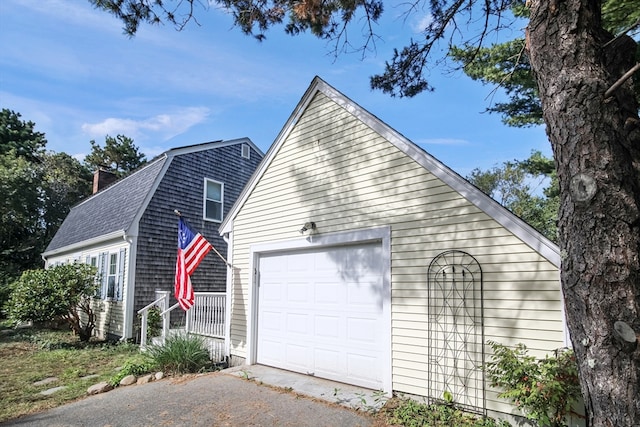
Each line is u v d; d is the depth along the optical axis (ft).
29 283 35.04
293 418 15.94
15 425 16.02
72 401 19.13
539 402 12.76
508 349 14.10
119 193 45.73
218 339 27.91
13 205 68.23
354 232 20.45
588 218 7.80
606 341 7.42
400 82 20.04
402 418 15.47
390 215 19.11
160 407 17.62
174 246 39.50
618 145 7.90
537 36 9.07
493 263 15.65
